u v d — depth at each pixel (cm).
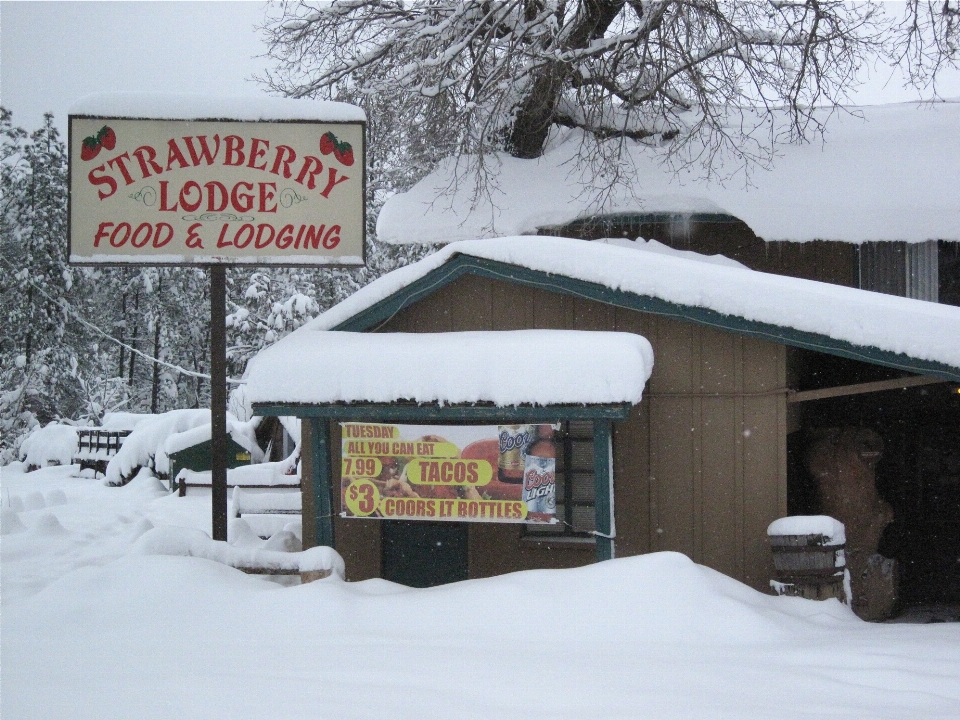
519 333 918
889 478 1333
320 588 754
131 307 4822
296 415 892
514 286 980
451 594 739
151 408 4684
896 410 1323
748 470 912
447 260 968
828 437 1016
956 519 1309
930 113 1448
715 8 1366
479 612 706
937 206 1156
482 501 843
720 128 1338
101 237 996
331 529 910
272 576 936
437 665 577
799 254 1254
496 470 841
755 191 1252
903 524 1318
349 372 881
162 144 1005
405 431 859
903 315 823
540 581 742
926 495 1323
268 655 607
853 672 566
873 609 943
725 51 1428
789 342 859
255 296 3494
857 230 1168
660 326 940
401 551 1022
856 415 1323
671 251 1203
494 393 834
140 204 1001
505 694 512
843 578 821
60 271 4256
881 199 1187
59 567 1052
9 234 4278
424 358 872
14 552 1148
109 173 1000
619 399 801
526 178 1459
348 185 1016
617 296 913
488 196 1342
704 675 555
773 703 499
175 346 4662
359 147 1019
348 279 3388
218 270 1007
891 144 1341
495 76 1462
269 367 908
